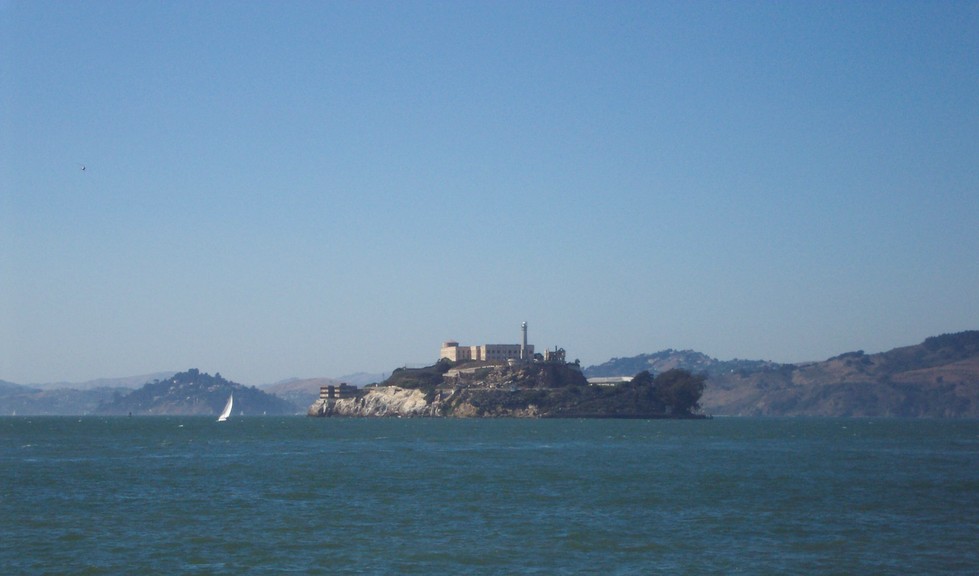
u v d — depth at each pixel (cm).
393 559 6281
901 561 6203
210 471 12456
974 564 6119
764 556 6366
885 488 10256
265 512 8331
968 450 18312
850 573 5862
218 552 6494
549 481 11044
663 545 6750
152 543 6806
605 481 11044
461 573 5884
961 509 8550
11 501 9075
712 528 7469
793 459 15062
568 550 6575
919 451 17825
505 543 6825
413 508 8606
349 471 12444
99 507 8644
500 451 17225
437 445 19538
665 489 10156
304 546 6700
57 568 6016
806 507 8681
